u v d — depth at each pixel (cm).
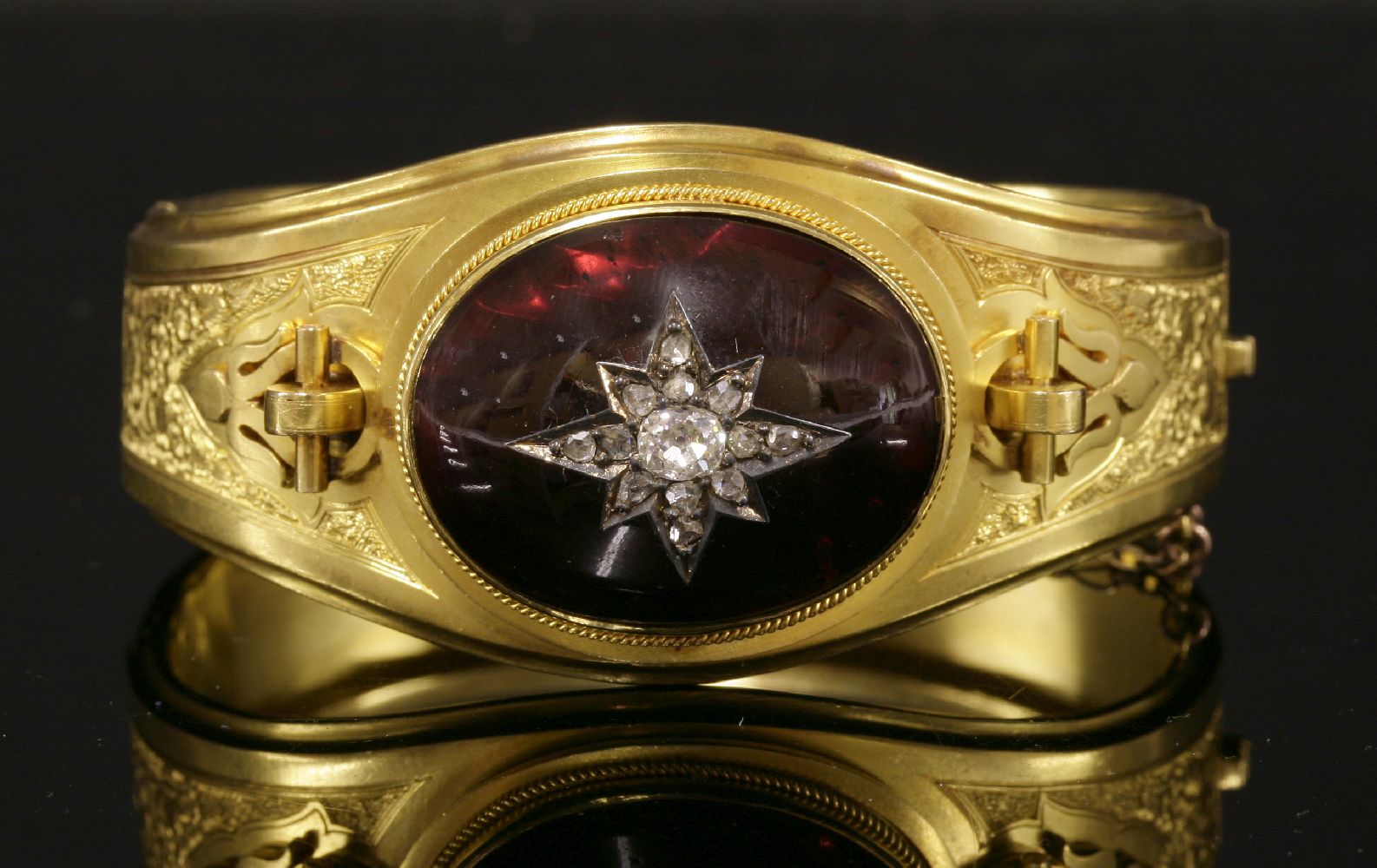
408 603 16
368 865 15
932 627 17
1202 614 18
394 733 16
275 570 16
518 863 15
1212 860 15
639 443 15
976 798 15
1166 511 17
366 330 16
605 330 15
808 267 15
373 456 16
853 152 16
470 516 16
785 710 16
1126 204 21
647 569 16
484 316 15
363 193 16
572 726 16
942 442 16
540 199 16
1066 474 16
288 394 16
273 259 16
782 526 16
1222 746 16
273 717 16
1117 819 15
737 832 15
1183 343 17
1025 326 16
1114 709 16
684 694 16
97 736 16
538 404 15
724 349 15
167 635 17
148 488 17
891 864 15
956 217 16
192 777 15
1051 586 18
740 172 16
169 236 17
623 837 15
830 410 15
